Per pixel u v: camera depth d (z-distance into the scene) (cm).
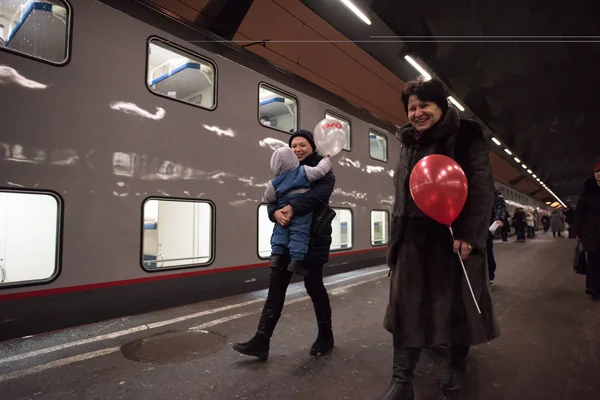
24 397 231
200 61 494
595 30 934
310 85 674
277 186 283
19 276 500
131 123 409
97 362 284
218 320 395
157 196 427
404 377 202
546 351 292
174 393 234
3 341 322
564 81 1281
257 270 542
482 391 228
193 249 733
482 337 202
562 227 2081
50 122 348
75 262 361
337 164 731
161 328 366
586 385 233
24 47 405
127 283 400
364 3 774
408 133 226
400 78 1091
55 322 349
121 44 407
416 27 900
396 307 208
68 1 368
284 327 371
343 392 232
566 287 543
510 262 849
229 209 509
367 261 805
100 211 379
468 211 201
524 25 922
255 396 228
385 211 887
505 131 1952
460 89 1333
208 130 488
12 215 498
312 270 289
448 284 205
